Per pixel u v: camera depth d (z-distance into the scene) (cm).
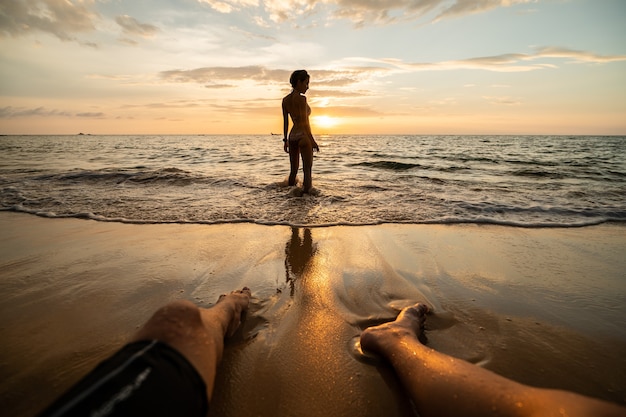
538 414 80
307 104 578
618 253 296
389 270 254
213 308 159
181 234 345
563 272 253
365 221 400
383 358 147
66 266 257
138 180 703
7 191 582
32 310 191
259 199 530
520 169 1094
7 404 121
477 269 258
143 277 238
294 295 212
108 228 368
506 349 158
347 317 188
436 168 1120
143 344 84
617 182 782
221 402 124
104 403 60
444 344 162
